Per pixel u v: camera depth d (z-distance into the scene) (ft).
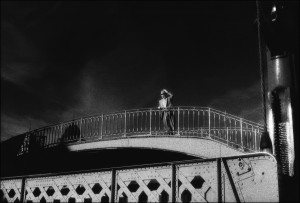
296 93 24.82
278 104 25.08
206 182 24.21
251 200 22.15
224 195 23.26
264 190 21.85
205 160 24.49
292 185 22.06
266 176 22.00
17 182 35.60
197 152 44.88
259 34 25.44
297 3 25.17
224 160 23.84
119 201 28.55
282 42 25.63
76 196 30.66
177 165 25.89
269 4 26.13
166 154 51.24
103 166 62.54
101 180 29.48
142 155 54.24
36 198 33.50
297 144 23.73
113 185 28.60
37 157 58.39
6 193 36.11
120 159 58.08
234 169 23.34
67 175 31.91
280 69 25.46
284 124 24.50
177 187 25.41
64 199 31.37
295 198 21.68
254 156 22.75
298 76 25.13
